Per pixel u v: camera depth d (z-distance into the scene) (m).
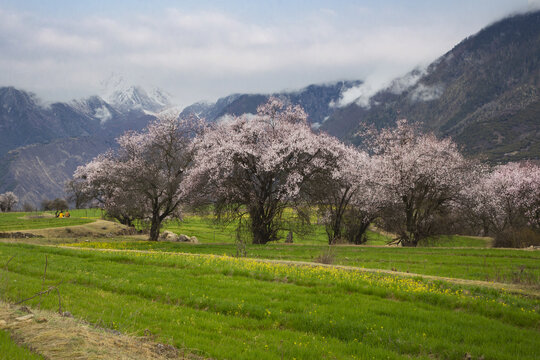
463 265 29.30
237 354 10.09
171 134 51.19
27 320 8.98
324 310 14.55
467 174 58.16
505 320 14.66
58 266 21.83
